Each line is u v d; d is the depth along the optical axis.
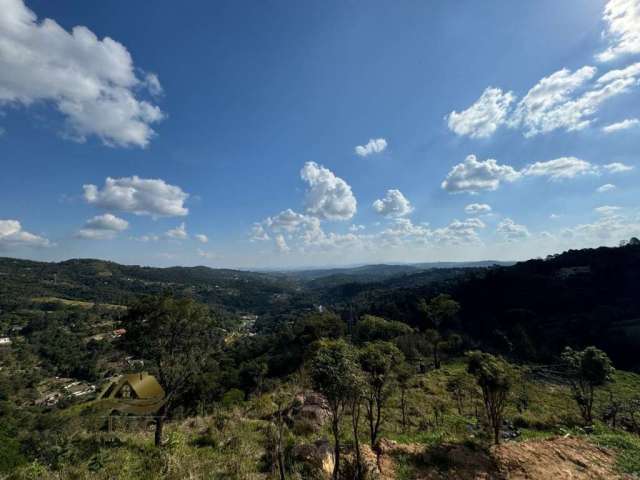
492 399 10.55
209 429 11.97
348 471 7.66
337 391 6.93
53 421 31.27
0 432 11.47
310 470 8.20
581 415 17.03
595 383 16.42
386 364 9.51
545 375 28.48
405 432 12.84
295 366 41.47
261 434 11.35
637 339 42.19
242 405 17.23
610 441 8.55
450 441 9.16
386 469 7.62
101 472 8.45
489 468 7.49
